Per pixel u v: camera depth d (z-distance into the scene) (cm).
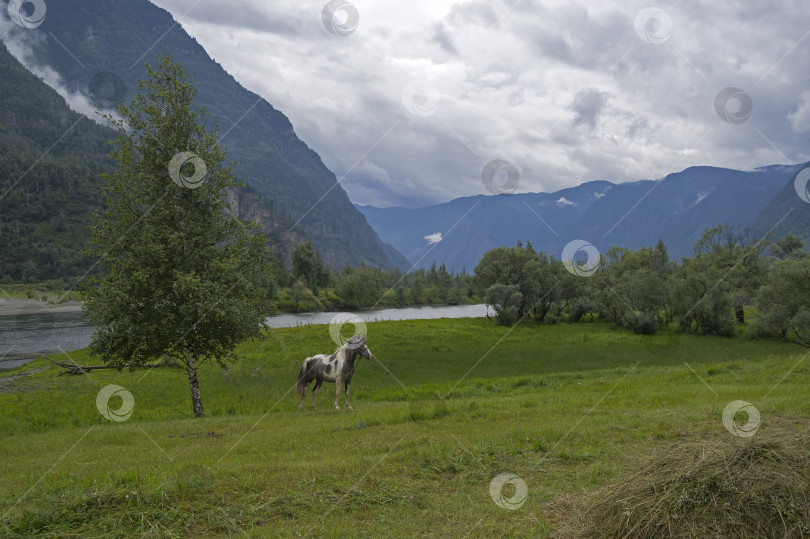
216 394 2520
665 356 3822
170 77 1912
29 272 13625
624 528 541
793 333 4862
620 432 1101
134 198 1894
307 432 1317
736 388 1775
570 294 7138
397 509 691
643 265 7506
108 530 615
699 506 532
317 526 624
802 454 579
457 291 15412
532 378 2573
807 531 495
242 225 2050
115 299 1812
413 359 3644
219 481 775
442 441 1071
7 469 1031
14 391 2542
